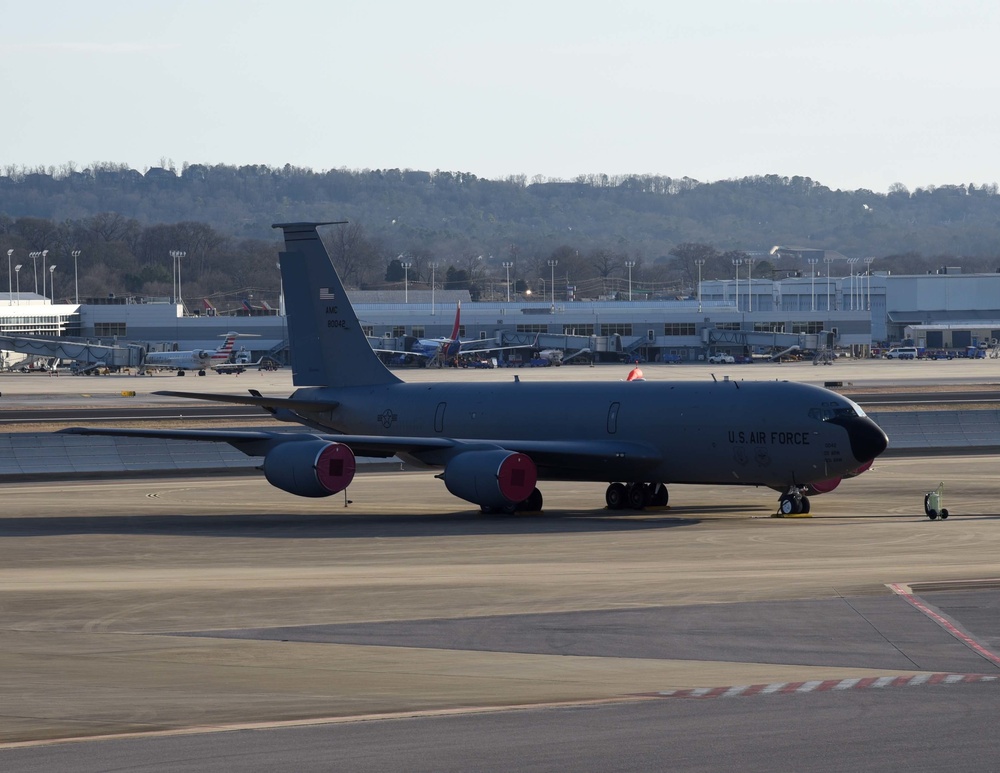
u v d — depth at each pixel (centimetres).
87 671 9519
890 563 14888
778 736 7594
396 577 14075
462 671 9488
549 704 8431
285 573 14550
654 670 9488
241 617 11662
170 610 12031
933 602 12069
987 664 9606
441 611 11875
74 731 7800
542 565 15000
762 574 14025
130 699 8644
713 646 10294
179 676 9344
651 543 17000
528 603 12238
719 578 13738
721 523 19388
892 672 9362
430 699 8606
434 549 16650
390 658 9938
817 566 14662
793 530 18300
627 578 13812
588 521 19825
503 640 10588
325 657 9981
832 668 9512
